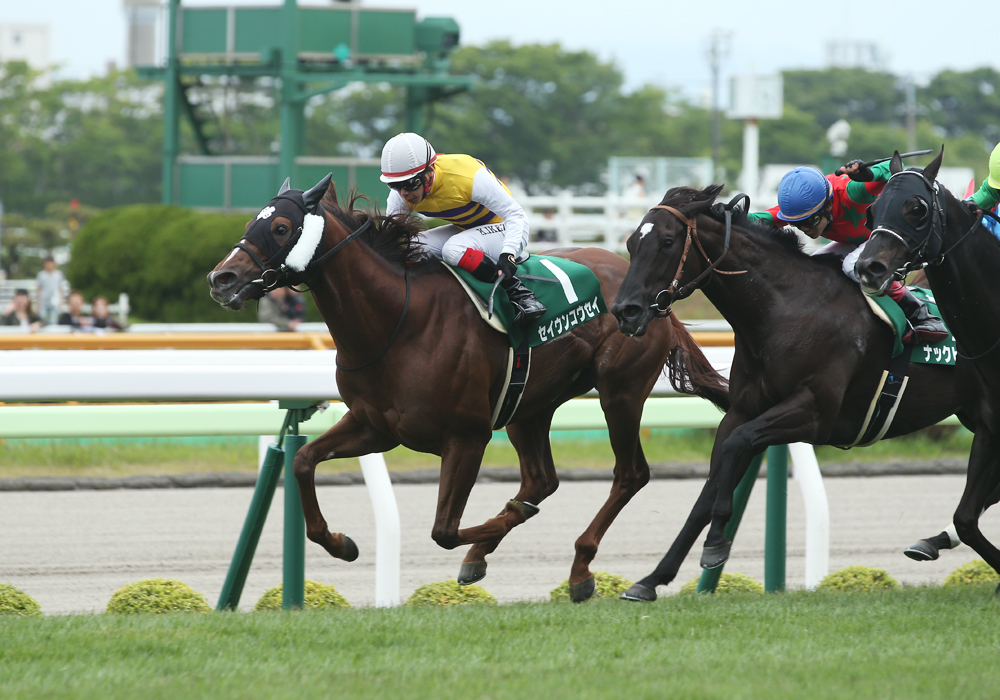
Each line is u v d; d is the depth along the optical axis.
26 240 53.00
